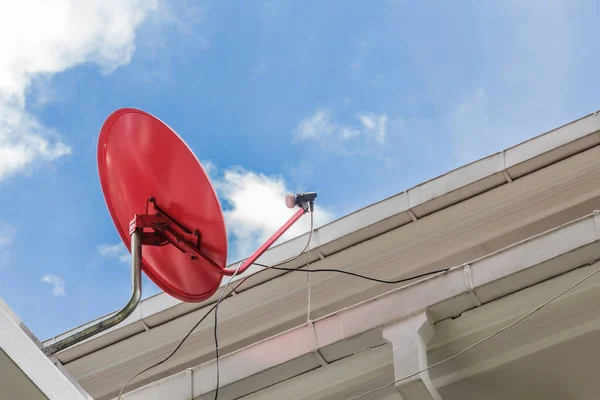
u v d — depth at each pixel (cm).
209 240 900
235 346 1323
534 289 956
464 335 978
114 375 1351
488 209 1265
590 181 1247
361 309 984
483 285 948
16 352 712
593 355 966
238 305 1313
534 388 980
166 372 1341
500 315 970
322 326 988
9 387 716
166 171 915
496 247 1266
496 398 985
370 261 1287
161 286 960
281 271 1298
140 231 909
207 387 998
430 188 1279
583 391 963
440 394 1001
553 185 1254
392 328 957
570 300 964
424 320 951
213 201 884
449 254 1275
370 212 1290
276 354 990
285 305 1304
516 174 1257
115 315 817
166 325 1334
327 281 1289
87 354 1351
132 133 938
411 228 1273
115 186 955
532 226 1261
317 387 1000
